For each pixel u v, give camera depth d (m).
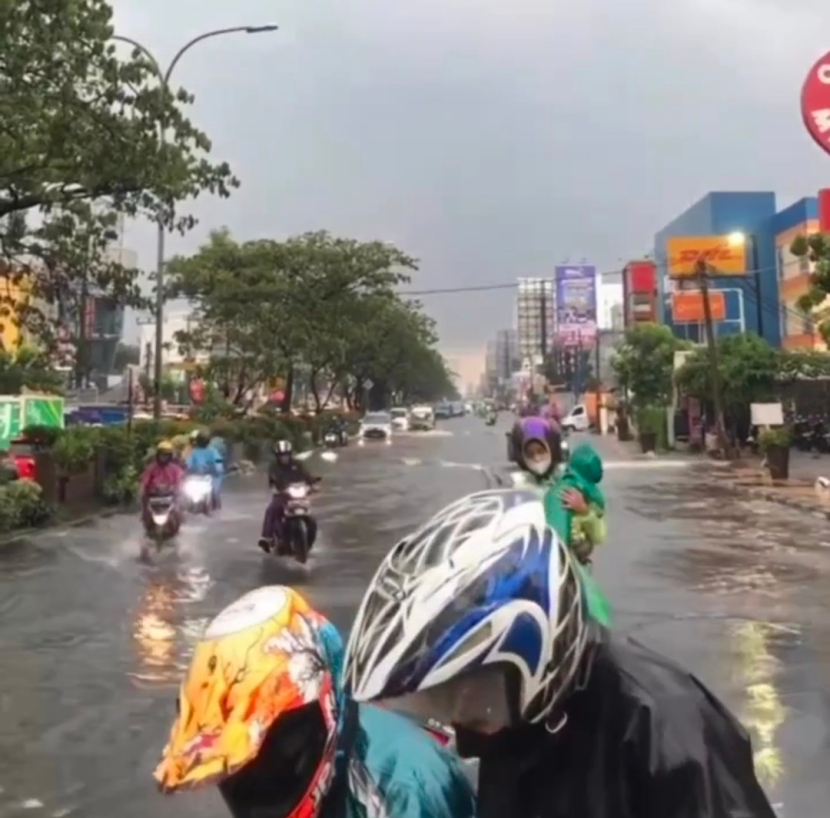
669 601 9.88
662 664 1.44
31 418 24.16
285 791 1.47
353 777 1.58
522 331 162.38
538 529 1.36
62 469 19.62
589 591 1.59
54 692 6.72
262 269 41.75
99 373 71.94
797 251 17.53
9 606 9.97
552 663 1.30
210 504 18.17
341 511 18.95
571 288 79.75
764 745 5.44
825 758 5.23
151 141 16.48
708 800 1.30
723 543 14.28
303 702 1.46
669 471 29.14
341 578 11.46
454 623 1.27
